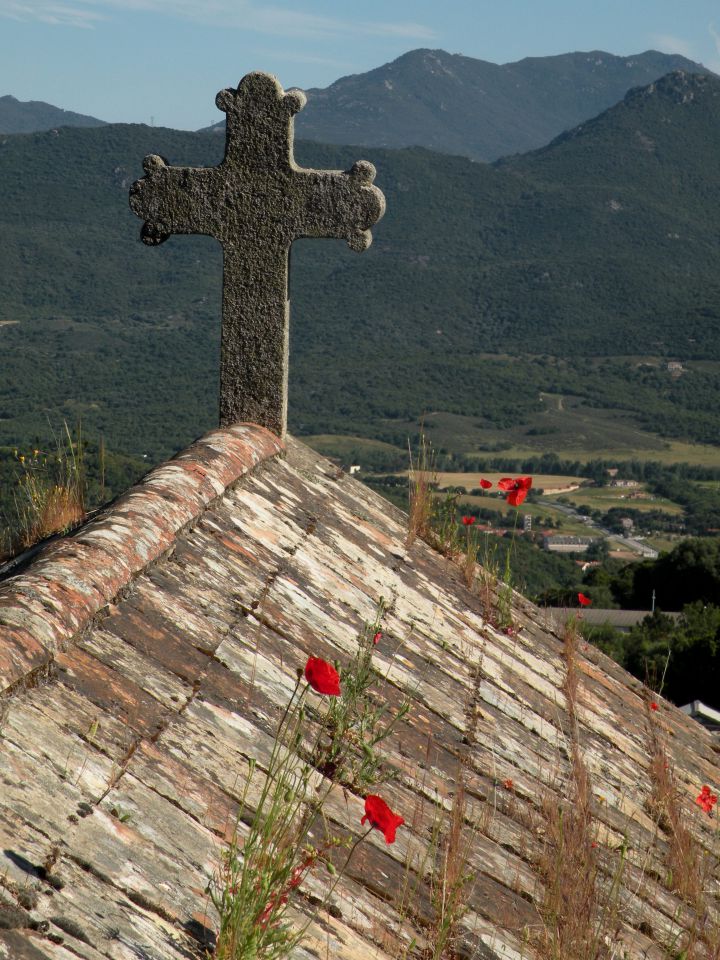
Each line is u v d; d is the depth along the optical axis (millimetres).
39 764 2625
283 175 6145
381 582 5734
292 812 2988
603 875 4090
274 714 3658
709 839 5219
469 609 6344
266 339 6449
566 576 54688
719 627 27109
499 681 5488
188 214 6258
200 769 3070
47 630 3148
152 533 4242
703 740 7020
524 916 3441
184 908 2469
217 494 5164
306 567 5141
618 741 5824
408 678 4781
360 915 2961
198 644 3795
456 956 3037
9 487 7355
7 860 2227
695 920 3820
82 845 2424
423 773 4035
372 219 6129
